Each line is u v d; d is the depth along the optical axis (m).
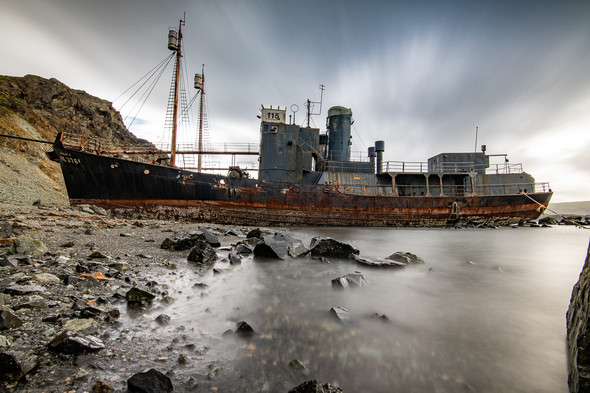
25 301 3.42
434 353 3.25
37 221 9.99
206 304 4.45
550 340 3.68
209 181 18.69
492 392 2.56
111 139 63.09
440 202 22.72
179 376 2.51
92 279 4.64
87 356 2.62
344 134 25.42
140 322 3.57
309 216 20.72
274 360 2.90
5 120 34.47
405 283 6.48
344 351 3.20
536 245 14.84
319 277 6.62
